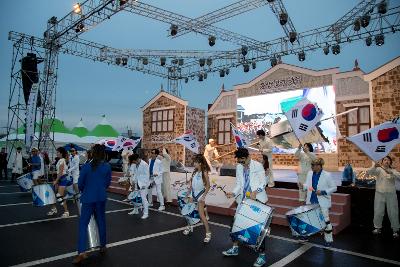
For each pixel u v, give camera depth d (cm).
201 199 643
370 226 777
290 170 1557
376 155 686
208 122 2023
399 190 758
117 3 1533
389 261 543
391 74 1235
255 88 1809
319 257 560
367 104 1405
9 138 2084
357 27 1537
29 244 596
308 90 1598
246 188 554
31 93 1758
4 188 1422
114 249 580
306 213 568
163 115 2114
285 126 1008
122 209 985
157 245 611
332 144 1479
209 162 1307
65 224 759
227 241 647
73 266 488
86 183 523
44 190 838
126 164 1446
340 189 838
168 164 1092
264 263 504
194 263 515
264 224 475
